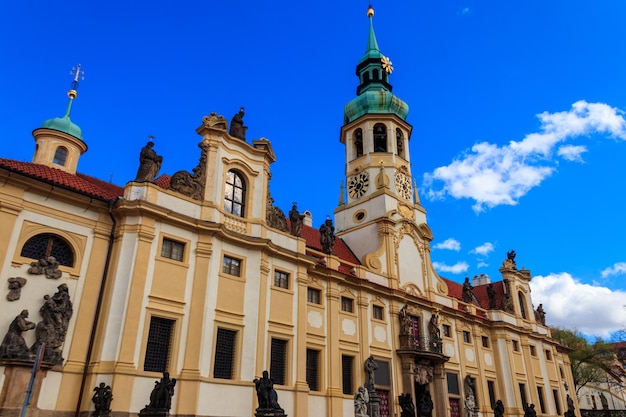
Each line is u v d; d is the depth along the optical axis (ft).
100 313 85.15
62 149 110.01
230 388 92.53
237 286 101.04
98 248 88.79
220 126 108.47
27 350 74.84
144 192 93.15
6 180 80.79
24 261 79.71
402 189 171.22
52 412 75.92
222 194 105.60
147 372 83.15
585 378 259.60
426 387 142.61
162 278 90.48
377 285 136.98
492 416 162.71
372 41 199.21
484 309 199.93
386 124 177.99
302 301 113.50
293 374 105.91
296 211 122.01
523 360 188.03
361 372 124.88
